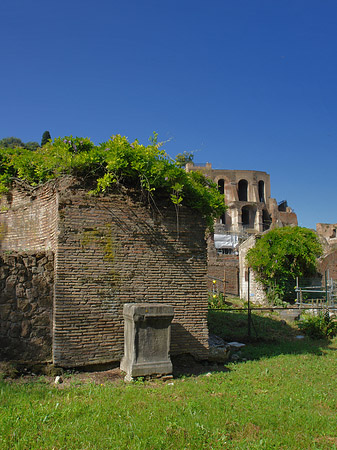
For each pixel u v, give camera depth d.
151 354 7.89
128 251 8.84
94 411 5.85
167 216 9.38
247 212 67.31
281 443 5.16
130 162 8.82
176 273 9.27
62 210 8.34
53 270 8.29
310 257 23.88
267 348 11.63
